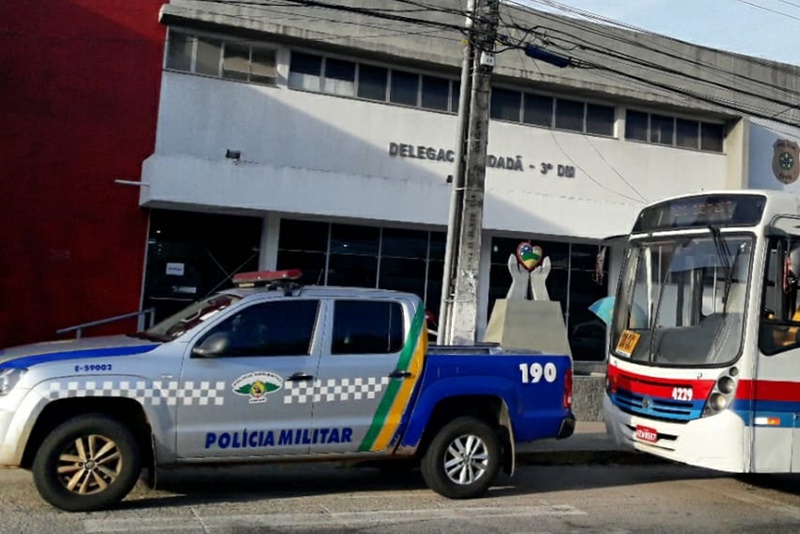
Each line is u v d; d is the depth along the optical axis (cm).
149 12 1783
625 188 2241
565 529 720
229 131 1823
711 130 2383
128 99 1758
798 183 2467
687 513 813
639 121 2288
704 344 854
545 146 2152
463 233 1219
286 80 1880
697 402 835
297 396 733
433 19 2020
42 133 1697
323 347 752
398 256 1980
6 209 1667
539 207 1945
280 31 1831
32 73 1697
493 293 2072
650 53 2273
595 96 2197
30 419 659
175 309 1791
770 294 842
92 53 1739
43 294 1684
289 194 1686
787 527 774
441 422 812
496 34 1264
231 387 711
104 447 686
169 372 696
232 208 1694
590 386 1359
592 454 1098
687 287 902
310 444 739
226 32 1827
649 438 881
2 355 718
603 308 1620
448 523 718
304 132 1891
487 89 1241
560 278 2161
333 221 1881
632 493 909
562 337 1477
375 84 1973
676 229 938
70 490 679
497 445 821
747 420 814
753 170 2398
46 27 1709
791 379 838
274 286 761
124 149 1752
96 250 1727
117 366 686
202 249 1819
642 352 919
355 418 754
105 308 1728
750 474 1060
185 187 1614
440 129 2025
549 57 1565
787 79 2453
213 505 748
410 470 949
